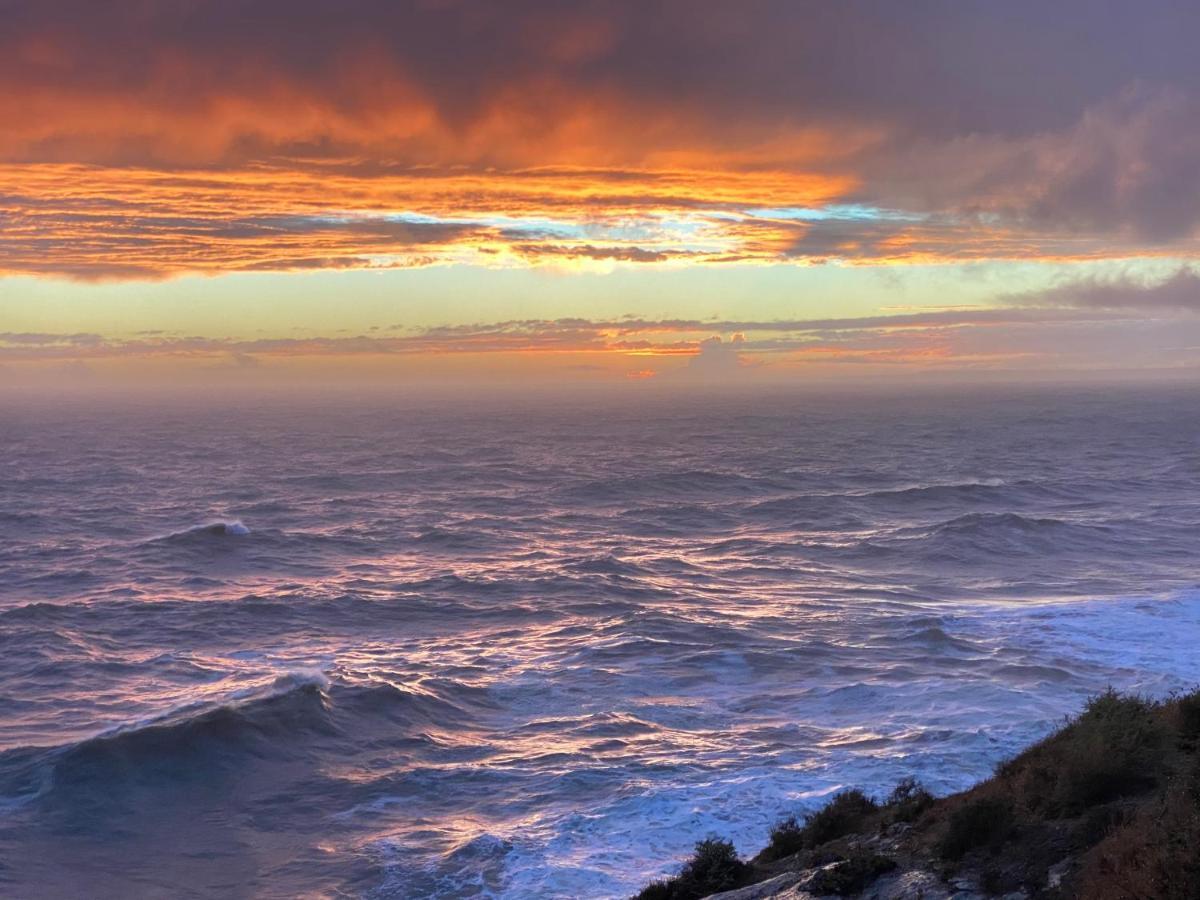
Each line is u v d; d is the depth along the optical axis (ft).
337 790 69.26
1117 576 147.43
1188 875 24.17
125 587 148.46
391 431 606.55
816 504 240.94
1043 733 74.54
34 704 90.12
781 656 102.37
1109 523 196.75
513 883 52.80
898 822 40.11
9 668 101.55
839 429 605.73
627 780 68.23
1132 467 340.18
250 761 73.56
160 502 256.73
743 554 174.91
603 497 269.23
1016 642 105.09
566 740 77.97
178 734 75.72
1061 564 158.20
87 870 58.08
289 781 70.95
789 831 46.11
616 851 56.34
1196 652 99.55
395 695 87.04
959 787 64.08
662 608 128.77
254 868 57.93
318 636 116.98
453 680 94.48
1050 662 96.22
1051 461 368.48
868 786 64.64
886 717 81.20
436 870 55.42
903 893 31.50
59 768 70.64
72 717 86.33
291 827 63.41
